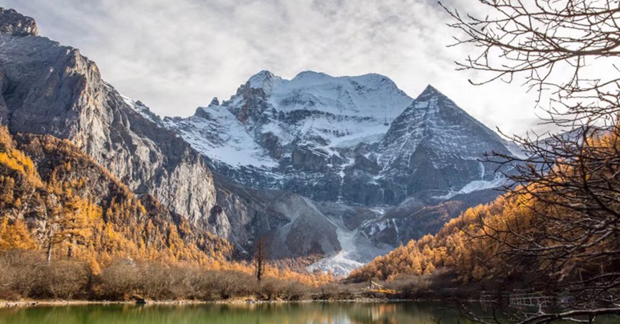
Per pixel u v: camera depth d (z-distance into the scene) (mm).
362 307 86688
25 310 56156
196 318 59188
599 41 4828
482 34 5145
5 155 149500
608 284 5508
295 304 97938
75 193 173750
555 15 4832
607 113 5215
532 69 5098
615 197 5109
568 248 5129
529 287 6152
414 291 111125
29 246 102812
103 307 67125
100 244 147500
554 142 5414
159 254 163375
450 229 163375
